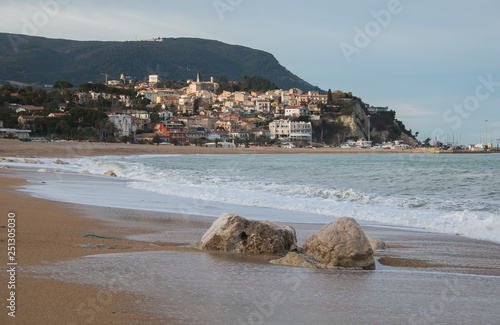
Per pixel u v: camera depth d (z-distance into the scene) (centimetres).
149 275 747
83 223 1347
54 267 763
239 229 1026
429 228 1485
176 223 1453
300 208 1908
